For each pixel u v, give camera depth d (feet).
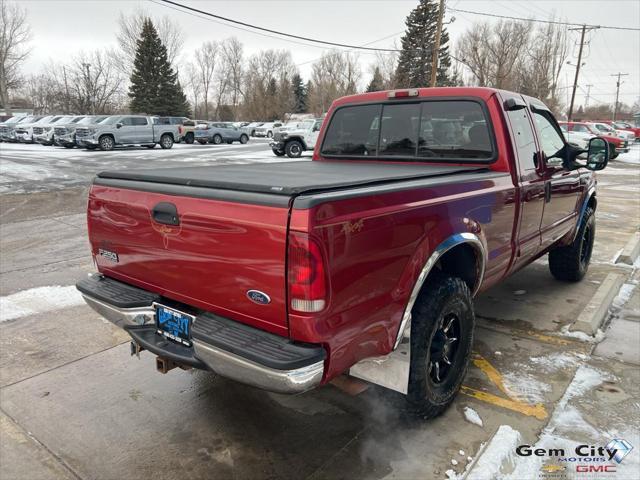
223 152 83.66
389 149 13.55
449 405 10.11
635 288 18.04
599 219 32.12
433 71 102.58
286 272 6.64
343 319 7.06
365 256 7.23
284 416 10.13
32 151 78.38
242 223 6.99
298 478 8.32
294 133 73.51
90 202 9.82
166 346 8.45
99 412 10.27
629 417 9.91
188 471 8.51
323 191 7.05
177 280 8.23
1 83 204.03
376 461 8.71
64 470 8.55
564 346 13.19
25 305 16.06
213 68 294.25
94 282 9.91
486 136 11.68
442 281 9.09
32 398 10.78
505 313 15.49
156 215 8.27
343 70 268.62
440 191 8.95
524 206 11.94
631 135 122.21
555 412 10.10
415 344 8.65
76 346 13.26
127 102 206.59
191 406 10.50
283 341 7.00
